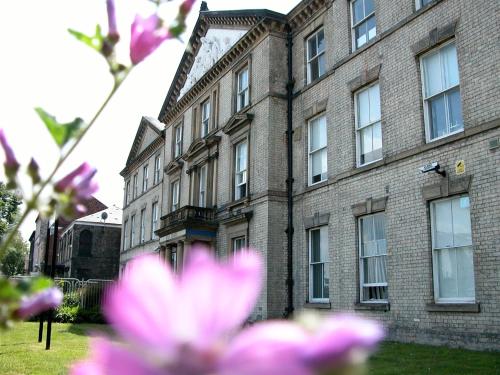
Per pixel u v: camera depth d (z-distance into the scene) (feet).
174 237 71.26
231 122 67.77
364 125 49.49
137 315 1.57
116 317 1.58
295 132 59.52
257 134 62.75
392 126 45.09
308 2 58.85
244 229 62.39
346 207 49.55
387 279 43.62
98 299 83.92
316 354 1.48
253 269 1.63
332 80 54.13
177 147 93.86
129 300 1.58
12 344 43.68
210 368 1.50
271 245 57.26
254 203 61.16
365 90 50.01
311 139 57.62
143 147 121.19
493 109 36.29
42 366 31.27
